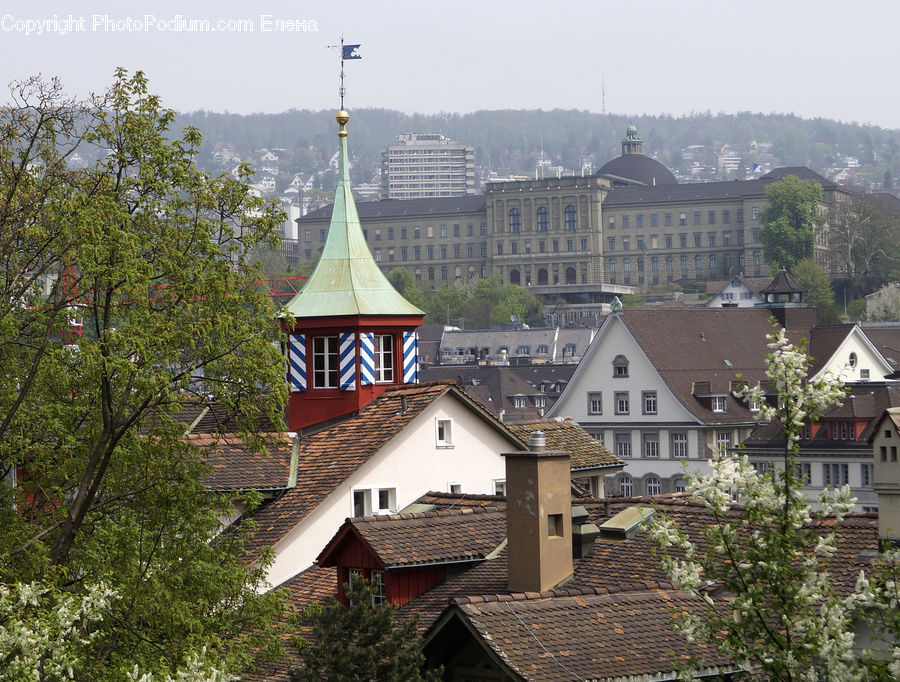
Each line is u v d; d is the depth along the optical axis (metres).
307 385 151.00
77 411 107.25
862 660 67.19
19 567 100.56
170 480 106.75
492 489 141.75
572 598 89.56
